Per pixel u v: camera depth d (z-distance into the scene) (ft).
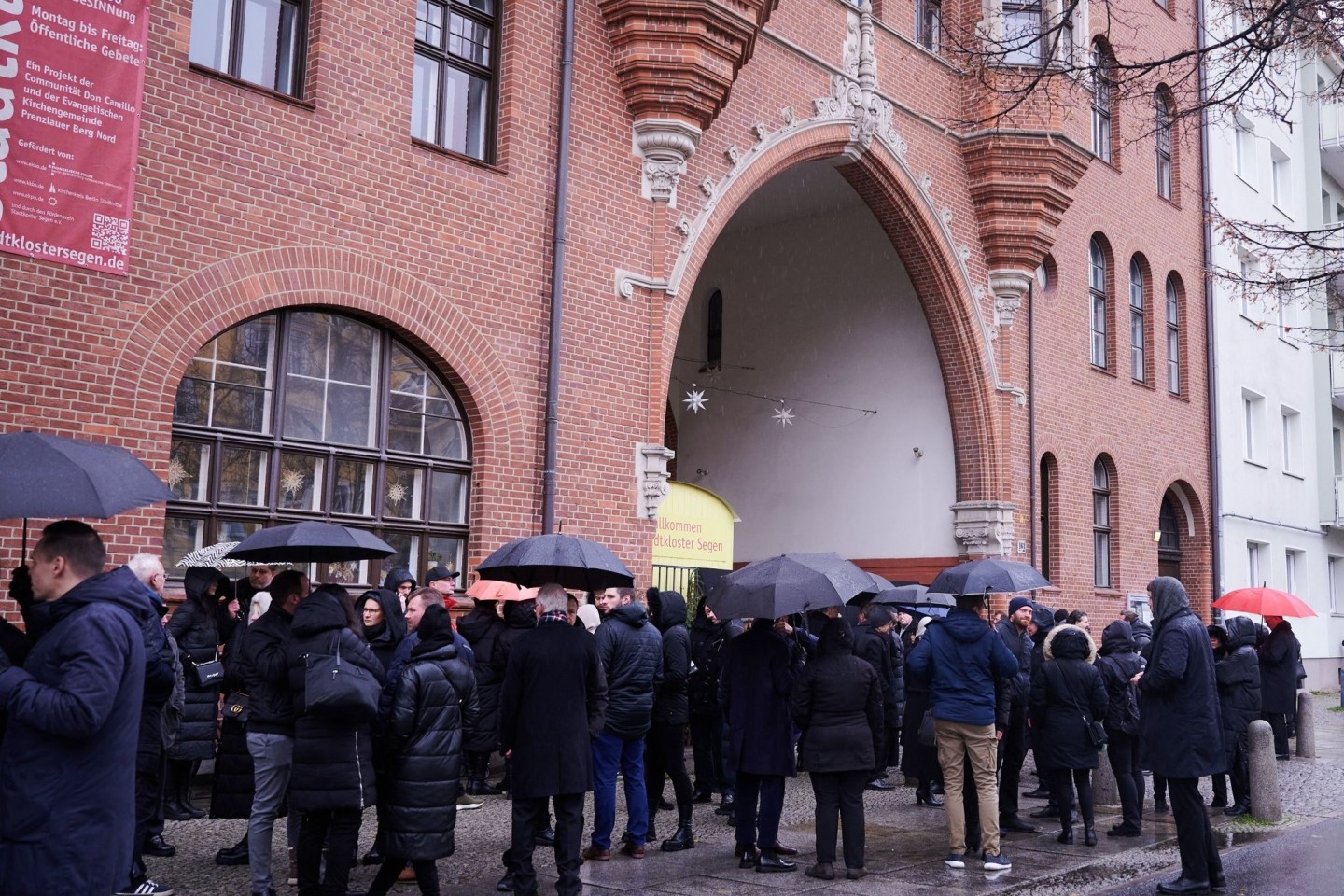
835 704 26.25
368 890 23.17
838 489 68.33
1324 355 104.53
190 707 27.81
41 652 13.91
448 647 21.77
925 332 65.57
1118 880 26.50
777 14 51.31
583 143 43.27
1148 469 76.07
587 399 42.57
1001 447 62.39
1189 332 82.53
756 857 27.20
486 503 39.52
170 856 26.40
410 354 38.91
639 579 43.80
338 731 20.86
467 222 39.47
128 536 30.86
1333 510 101.55
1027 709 33.71
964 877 26.63
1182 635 25.35
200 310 32.65
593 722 23.61
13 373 29.09
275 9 36.14
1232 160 90.38
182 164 32.55
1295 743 55.36
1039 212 61.77
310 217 35.35
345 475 37.09
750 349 73.05
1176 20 79.20
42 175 29.68
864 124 54.95
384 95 37.52
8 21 29.19
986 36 37.81
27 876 13.38
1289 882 26.37
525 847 22.66
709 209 47.47
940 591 28.48
